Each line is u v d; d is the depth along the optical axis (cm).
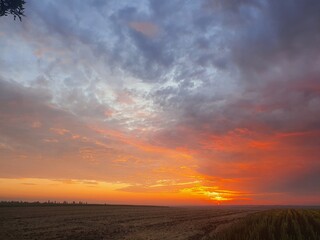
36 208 5741
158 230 3008
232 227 2619
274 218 2961
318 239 1805
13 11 2131
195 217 5200
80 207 7150
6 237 2145
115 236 2495
